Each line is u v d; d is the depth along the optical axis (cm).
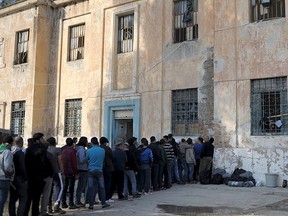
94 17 2111
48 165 902
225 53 1609
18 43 2419
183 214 947
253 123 1525
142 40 1906
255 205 1055
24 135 2242
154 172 1334
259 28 1538
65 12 2266
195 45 1728
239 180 1438
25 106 2278
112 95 1977
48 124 2248
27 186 867
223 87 1596
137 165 1208
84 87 2122
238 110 1554
